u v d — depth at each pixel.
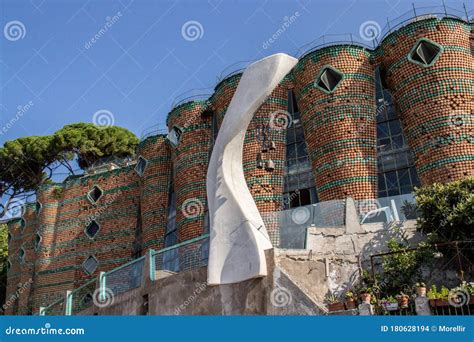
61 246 38.84
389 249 15.22
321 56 26.27
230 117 15.44
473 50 25.02
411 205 19.22
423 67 23.80
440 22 24.22
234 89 28.47
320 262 14.99
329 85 25.62
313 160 25.19
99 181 39.19
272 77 14.81
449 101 22.77
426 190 16.33
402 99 24.38
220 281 14.25
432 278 14.51
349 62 25.88
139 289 17.30
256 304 13.24
